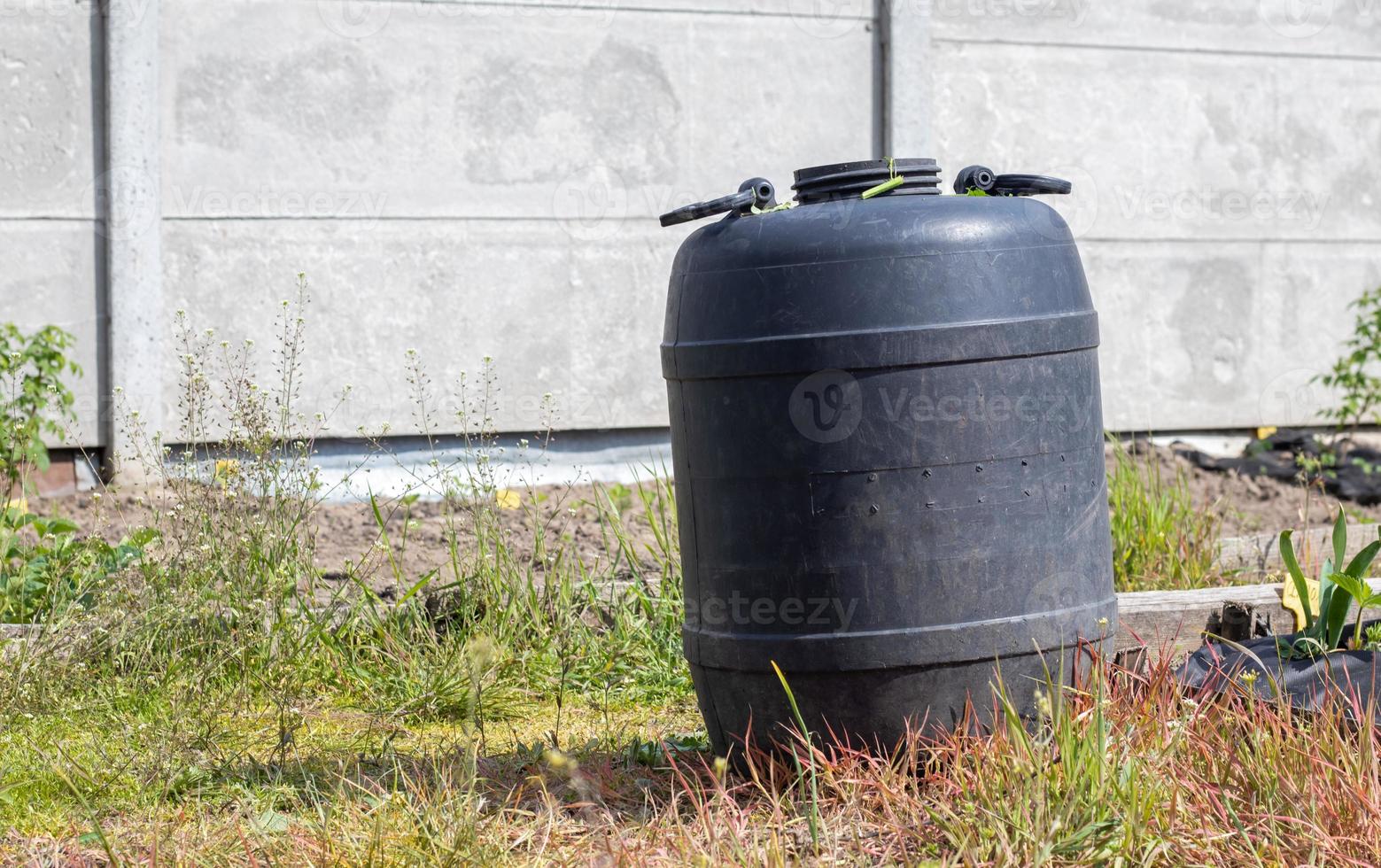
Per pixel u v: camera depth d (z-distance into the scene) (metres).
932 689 2.94
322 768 3.36
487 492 4.88
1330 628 3.60
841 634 2.91
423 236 6.68
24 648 3.66
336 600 4.24
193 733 3.41
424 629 4.27
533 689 4.09
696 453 3.08
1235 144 7.84
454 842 2.74
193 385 5.36
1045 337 2.95
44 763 3.28
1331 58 7.96
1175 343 7.78
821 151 7.23
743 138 7.11
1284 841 2.65
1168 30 7.70
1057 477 2.99
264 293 6.50
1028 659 2.96
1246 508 6.52
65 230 6.30
